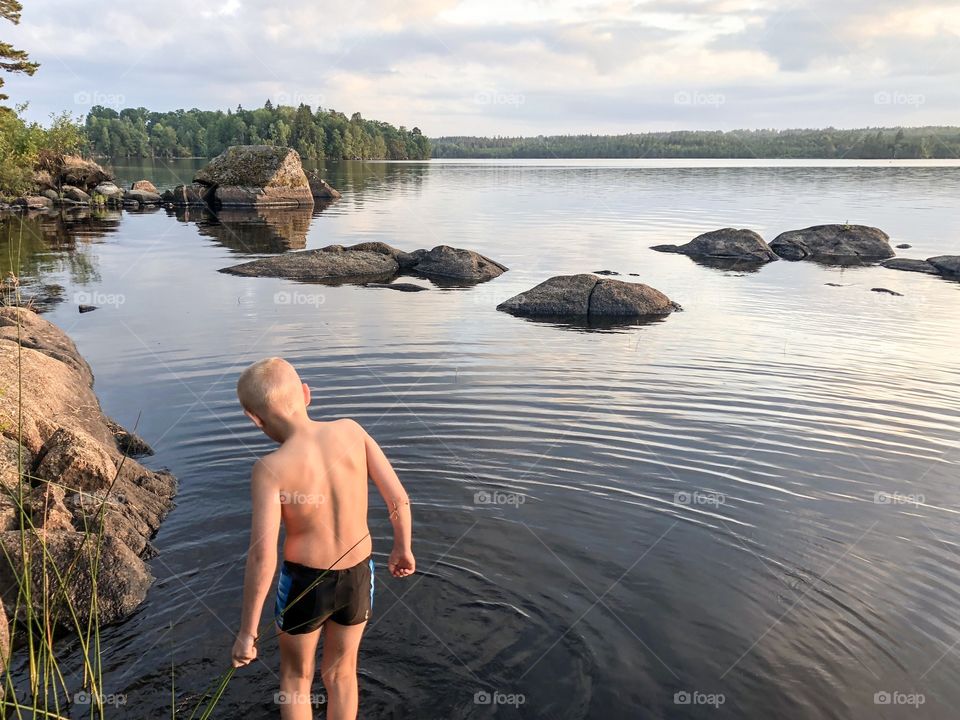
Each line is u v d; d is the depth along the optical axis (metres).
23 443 3.29
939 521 3.14
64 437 3.35
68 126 23.16
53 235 14.33
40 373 4.21
